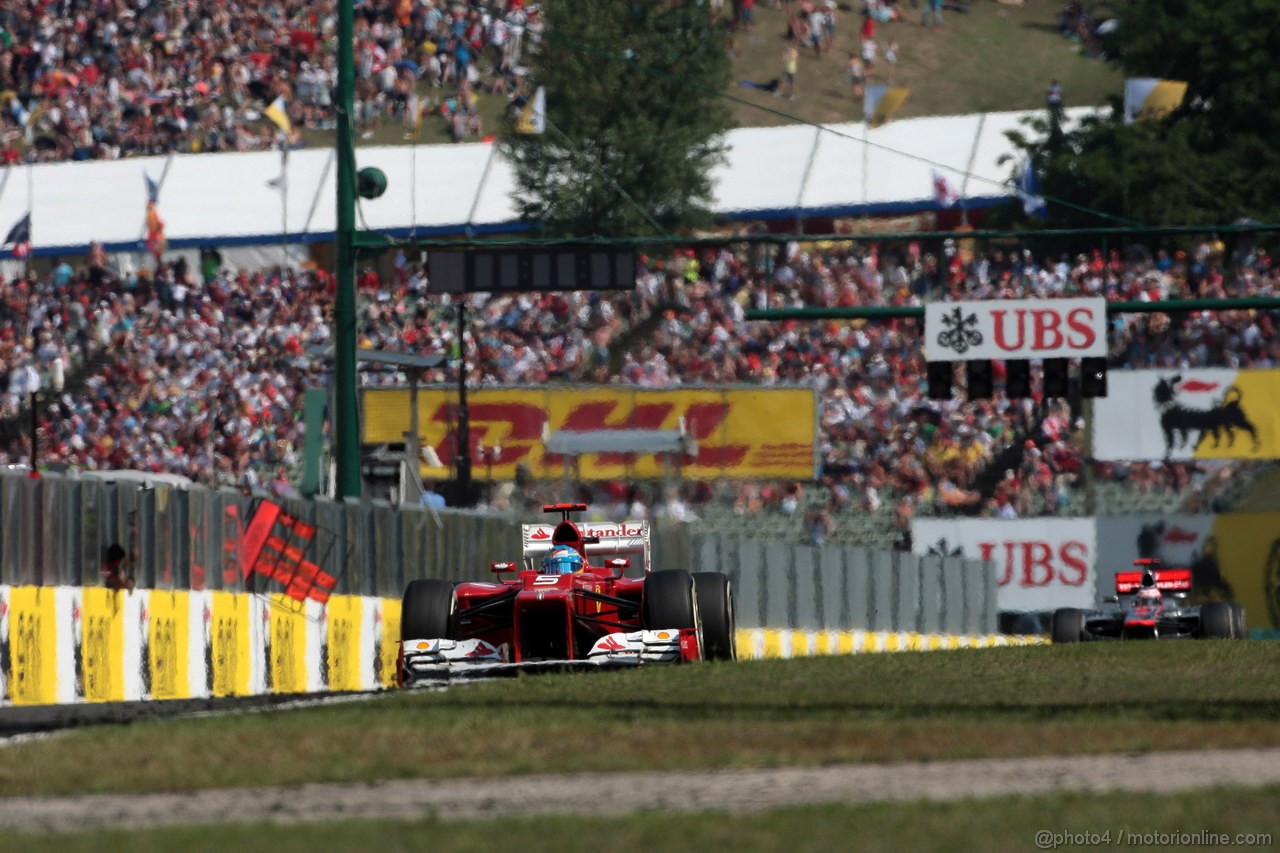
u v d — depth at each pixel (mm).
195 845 24078
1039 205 199750
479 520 84938
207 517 62156
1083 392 110688
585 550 59594
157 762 32969
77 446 164750
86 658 55344
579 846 23406
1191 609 90125
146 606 58438
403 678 55219
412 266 193500
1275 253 189375
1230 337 158125
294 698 54875
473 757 32812
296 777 31094
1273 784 27250
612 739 34469
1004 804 26031
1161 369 148000
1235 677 48500
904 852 22750
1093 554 140875
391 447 99750
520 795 28891
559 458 150250
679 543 91062
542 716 38531
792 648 101188
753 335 165500
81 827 26828
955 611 122875
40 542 53531
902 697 42750
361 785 30594
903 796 27641
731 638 58031
